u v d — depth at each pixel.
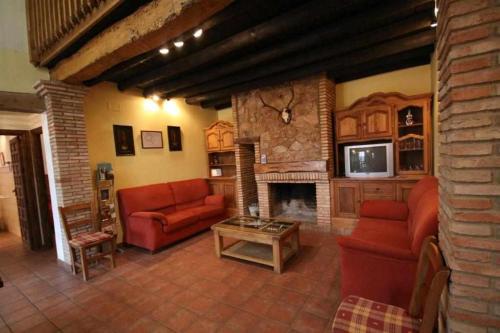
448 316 1.27
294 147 4.29
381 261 1.91
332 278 2.61
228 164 5.55
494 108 1.09
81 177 3.34
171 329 2.00
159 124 4.71
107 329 2.05
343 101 4.35
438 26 1.45
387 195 3.66
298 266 2.91
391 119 3.69
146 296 2.49
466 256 1.17
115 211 3.83
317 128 4.07
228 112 5.84
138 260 3.39
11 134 3.89
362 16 2.34
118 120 4.07
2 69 2.94
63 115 3.17
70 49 2.85
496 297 1.13
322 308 2.14
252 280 2.66
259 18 2.46
